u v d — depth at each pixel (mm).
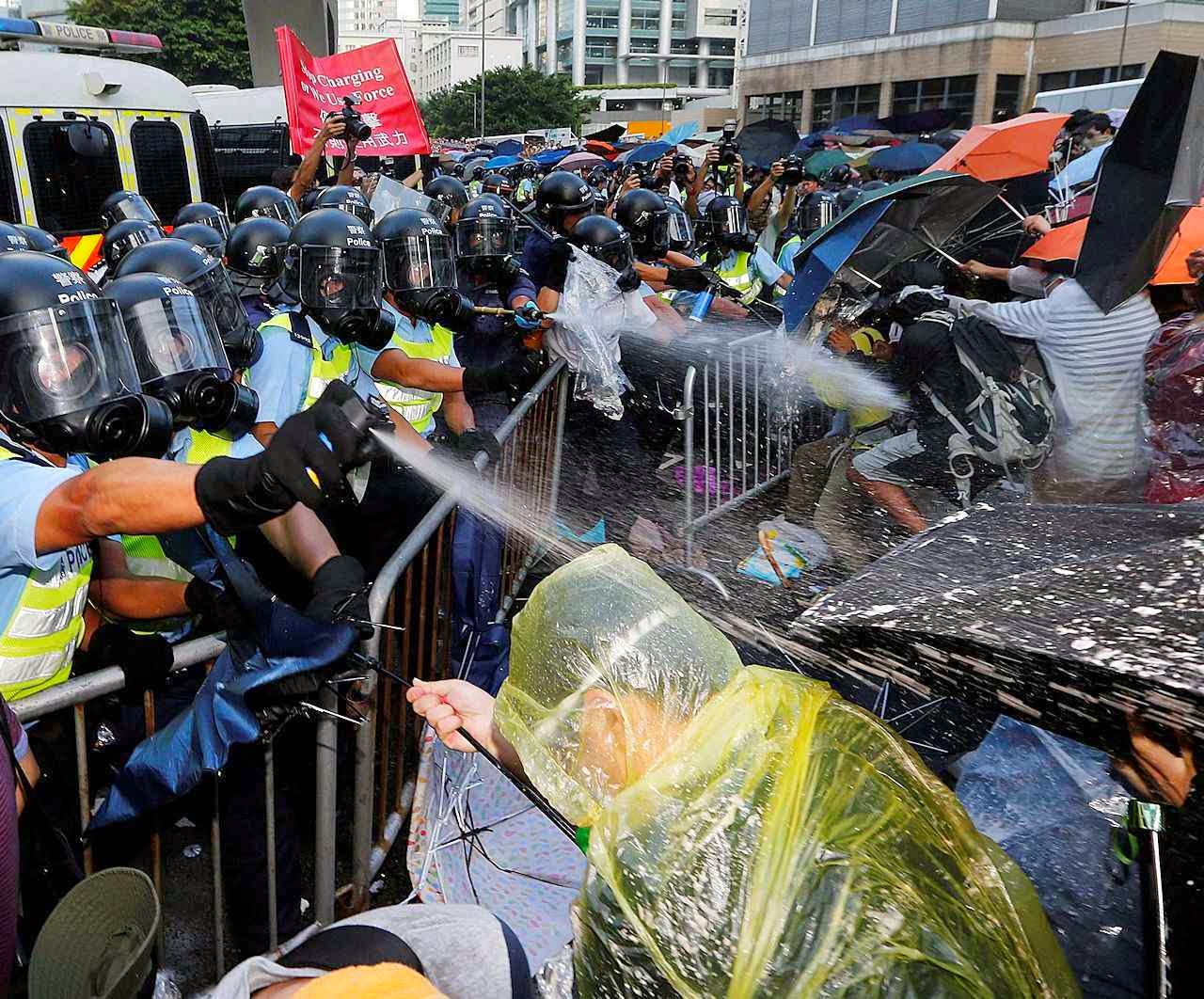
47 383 1710
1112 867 1797
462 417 4242
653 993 964
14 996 1633
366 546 3318
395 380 3688
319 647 1772
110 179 7250
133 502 1386
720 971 935
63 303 1715
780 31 47344
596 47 128375
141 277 2266
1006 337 4086
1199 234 4555
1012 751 2137
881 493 4070
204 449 2557
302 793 2805
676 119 55938
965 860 1060
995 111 37094
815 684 1153
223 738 1782
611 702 1068
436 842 2285
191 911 2531
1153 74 3693
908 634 1059
